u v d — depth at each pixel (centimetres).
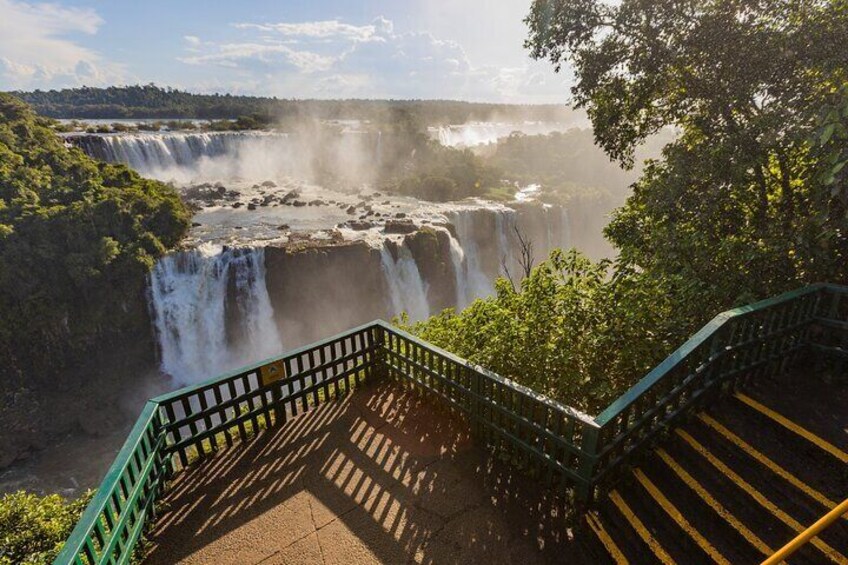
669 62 669
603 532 382
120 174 3375
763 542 323
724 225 662
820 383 462
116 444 2438
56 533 662
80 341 2758
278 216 3831
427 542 395
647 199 777
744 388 459
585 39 740
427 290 3275
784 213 608
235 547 395
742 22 598
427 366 577
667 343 504
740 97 607
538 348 537
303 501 444
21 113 4072
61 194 2991
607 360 530
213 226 3447
